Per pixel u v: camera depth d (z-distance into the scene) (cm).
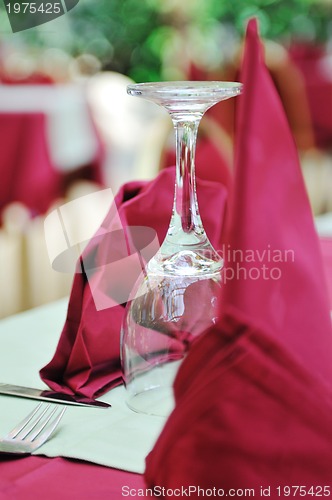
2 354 82
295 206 47
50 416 65
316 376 43
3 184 273
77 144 289
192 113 59
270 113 46
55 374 73
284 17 570
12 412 67
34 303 226
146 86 60
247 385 42
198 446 43
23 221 286
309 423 43
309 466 43
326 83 390
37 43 439
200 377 43
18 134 272
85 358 71
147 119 305
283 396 42
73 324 72
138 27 559
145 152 176
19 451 58
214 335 43
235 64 299
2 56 381
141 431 62
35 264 241
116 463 56
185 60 402
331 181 361
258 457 43
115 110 307
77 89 303
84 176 296
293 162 47
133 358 65
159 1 554
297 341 45
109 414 66
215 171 168
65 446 59
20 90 298
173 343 62
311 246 48
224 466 42
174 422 44
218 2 556
